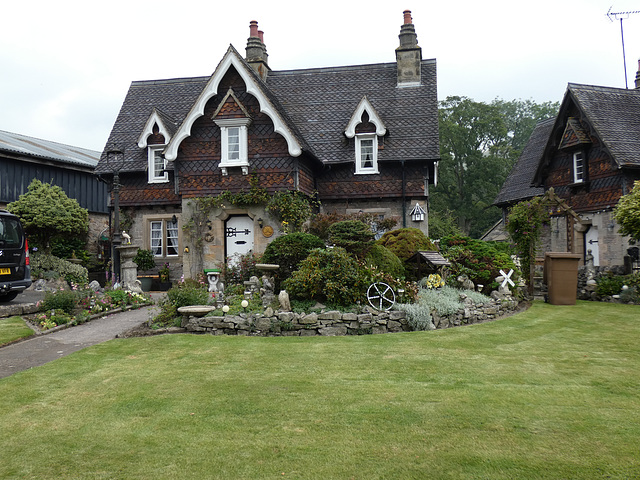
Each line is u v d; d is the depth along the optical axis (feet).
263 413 16.61
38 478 12.53
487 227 153.07
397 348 26.14
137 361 23.59
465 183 148.25
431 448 13.87
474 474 12.40
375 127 60.75
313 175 61.21
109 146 67.46
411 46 68.08
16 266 39.58
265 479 12.32
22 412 16.98
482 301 37.78
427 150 59.93
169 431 15.25
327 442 14.32
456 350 25.68
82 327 32.73
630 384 19.63
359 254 36.50
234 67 54.65
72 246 73.82
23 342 28.22
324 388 19.19
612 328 32.48
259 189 53.57
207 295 35.86
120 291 41.63
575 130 64.59
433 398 17.94
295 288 33.40
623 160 57.26
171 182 64.69
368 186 61.57
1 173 67.31
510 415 16.25
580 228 67.31
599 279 53.16
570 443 14.11
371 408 16.96
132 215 66.03
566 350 25.79
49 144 91.04
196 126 55.47
